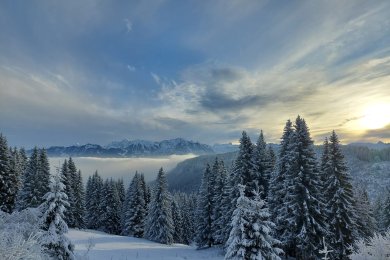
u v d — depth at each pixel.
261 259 15.07
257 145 38.88
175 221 67.81
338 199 30.52
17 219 10.85
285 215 29.34
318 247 27.39
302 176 28.47
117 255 33.03
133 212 62.31
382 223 53.81
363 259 12.09
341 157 32.28
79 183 63.41
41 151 45.19
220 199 46.03
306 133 29.84
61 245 12.05
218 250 42.44
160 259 33.16
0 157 44.78
